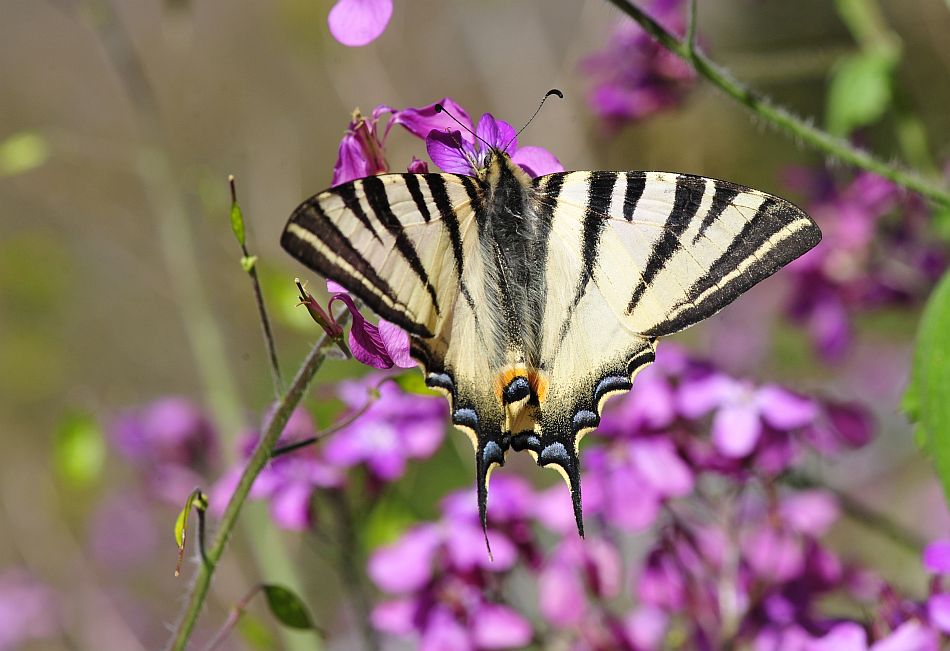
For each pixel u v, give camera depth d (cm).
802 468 94
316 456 94
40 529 129
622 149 119
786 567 92
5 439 154
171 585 127
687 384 93
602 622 93
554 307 87
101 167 170
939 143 124
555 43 151
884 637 90
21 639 119
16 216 170
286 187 119
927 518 124
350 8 87
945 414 89
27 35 194
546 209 87
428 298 86
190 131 144
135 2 151
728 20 152
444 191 86
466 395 86
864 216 101
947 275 89
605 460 93
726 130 127
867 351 134
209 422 101
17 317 159
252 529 98
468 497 93
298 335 125
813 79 140
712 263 86
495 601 93
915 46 129
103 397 159
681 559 92
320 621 108
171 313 167
